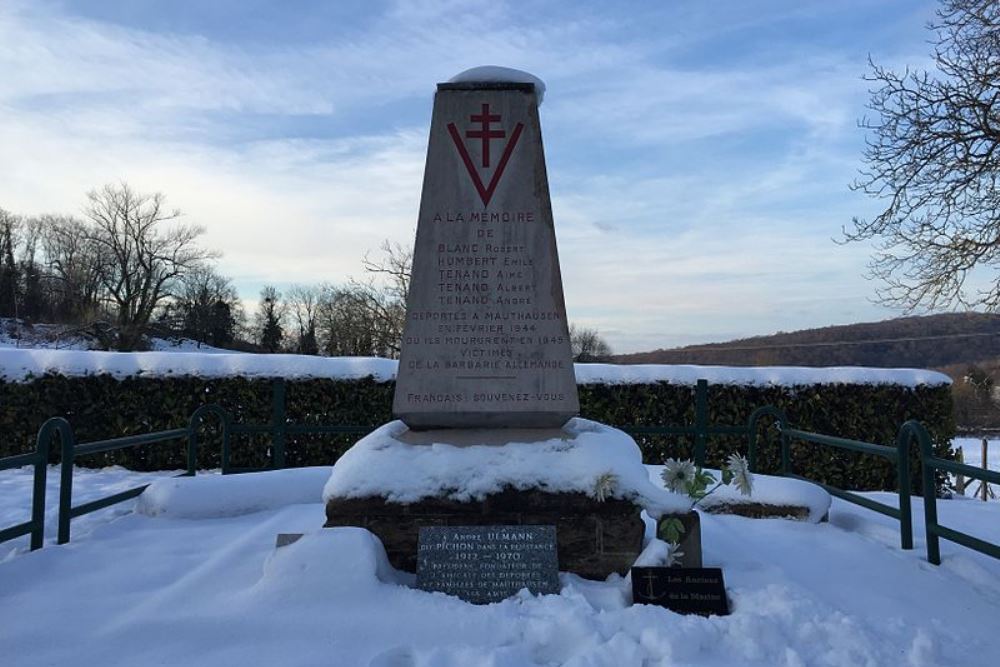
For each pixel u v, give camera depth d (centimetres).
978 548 430
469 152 480
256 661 309
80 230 4953
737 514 593
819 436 648
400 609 355
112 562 446
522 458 427
